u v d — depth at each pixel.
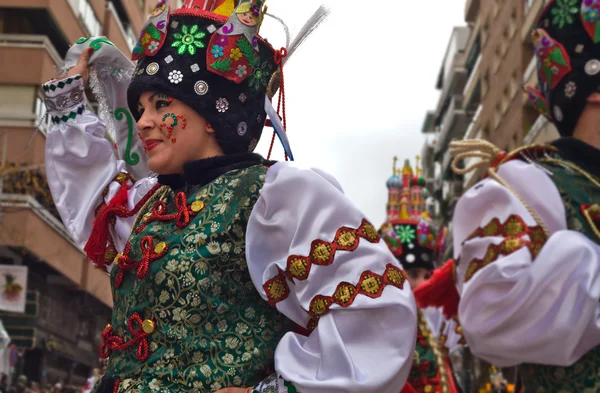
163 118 2.35
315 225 2.16
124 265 2.27
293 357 2.07
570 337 2.67
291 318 2.17
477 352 2.92
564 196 2.95
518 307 2.72
